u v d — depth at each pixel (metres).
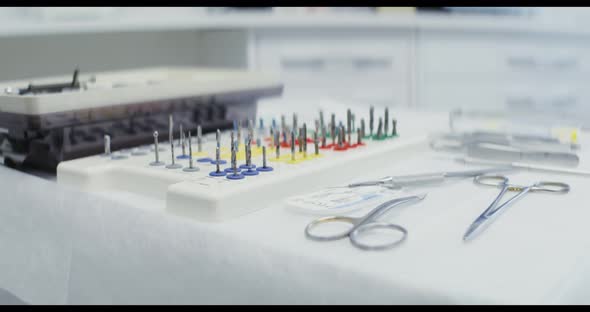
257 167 0.50
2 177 0.58
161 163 0.53
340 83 1.68
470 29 1.78
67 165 0.53
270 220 0.43
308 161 0.53
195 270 0.40
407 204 0.45
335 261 0.35
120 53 1.57
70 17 1.33
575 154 0.56
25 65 1.40
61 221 0.50
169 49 1.67
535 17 1.90
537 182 0.50
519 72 1.86
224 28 1.60
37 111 0.54
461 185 0.51
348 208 0.44
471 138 0.66
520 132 0.69
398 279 0.33
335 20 1.61
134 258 0.44
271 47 1.60
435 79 1.79
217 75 0.81
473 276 0.33
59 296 0.49
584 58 1.88
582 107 1.89
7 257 0.55
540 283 0.32
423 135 0.66
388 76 1.72
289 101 0.99
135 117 0.63
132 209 0.46
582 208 0.44
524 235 0.39
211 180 0.46
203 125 0.71
